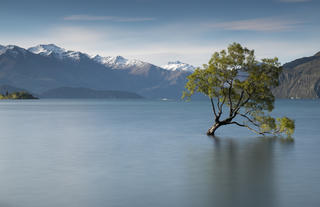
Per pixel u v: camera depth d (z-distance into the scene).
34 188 23.75
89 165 31.48
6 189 23.55
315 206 20.08
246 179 26.00
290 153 37.84
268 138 52.03
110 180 25.89
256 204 20.42
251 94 51.50
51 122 86.06
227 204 20.45
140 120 94.38
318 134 57.25
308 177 26.58
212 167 30.33
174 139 50.97
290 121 51.81
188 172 28.42
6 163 32.56
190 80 51.47
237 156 36.00
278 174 27.55
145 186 24.19
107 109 177.50
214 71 50.53
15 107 198.12
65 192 22.83
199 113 135.12
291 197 21.66
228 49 49.88
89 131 63.06
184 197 21.72
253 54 49.62
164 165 31.34
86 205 20.30
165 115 120.62
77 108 188.62
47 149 41.28
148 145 44.59
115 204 20.48
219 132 61.56
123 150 40.38
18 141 48.84
